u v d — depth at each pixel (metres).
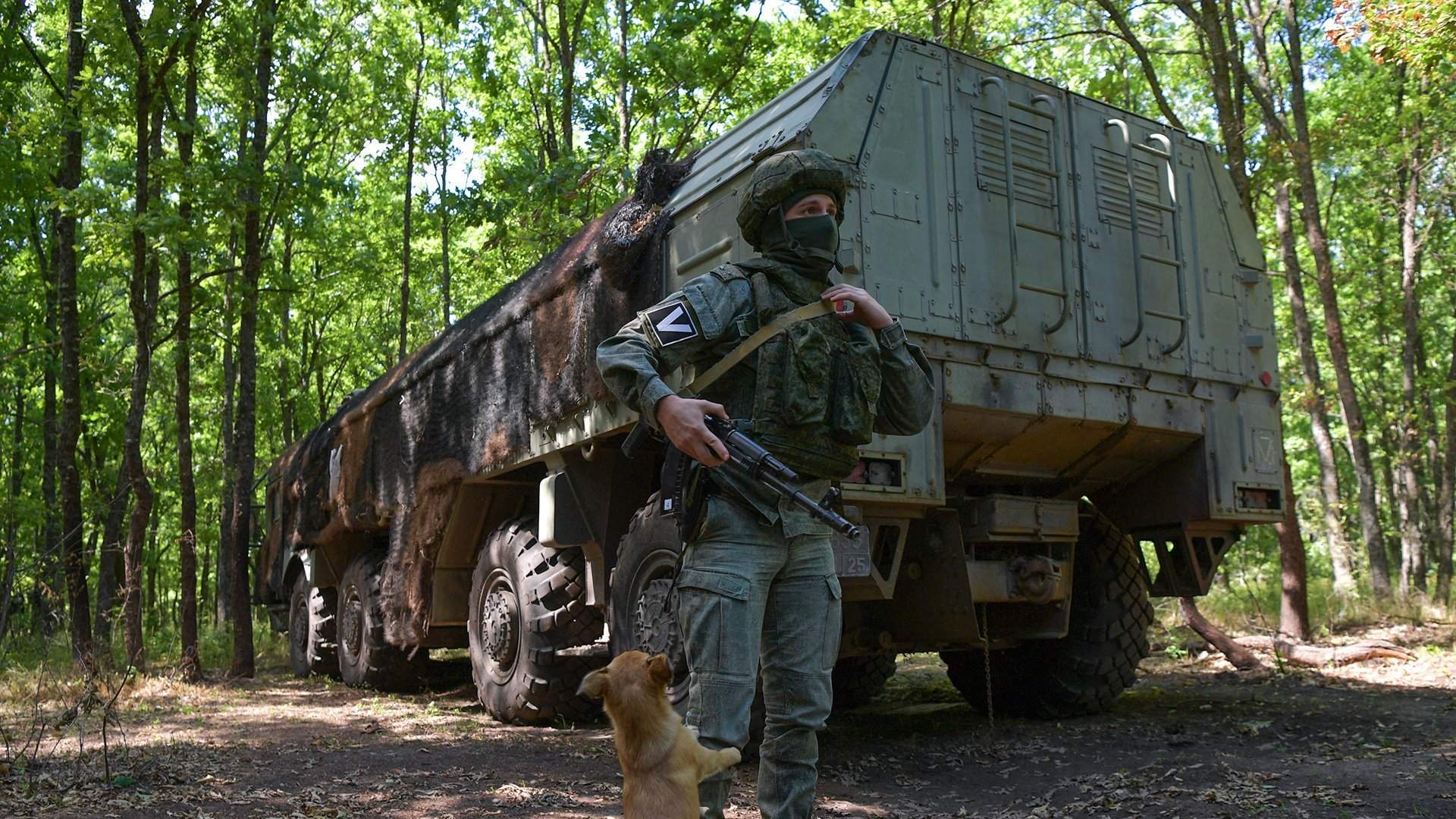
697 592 2.43
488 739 5.69
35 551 15.44
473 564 7.11
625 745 2.17
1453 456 19.05
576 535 5.60
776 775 2.50
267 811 3.90
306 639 10.02
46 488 16.03
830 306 2.57
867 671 7.04
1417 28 8.30
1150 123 5.53
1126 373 5.17
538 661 5.90
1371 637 9.55
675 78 13.97
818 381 2.48
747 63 14.56
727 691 2.37
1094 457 5.39
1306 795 3.72
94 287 17.66
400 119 18.03
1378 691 6.64
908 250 4.47
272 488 11.93
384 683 8.46
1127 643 5.91
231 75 10.70
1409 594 11.91
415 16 16.88
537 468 6.29
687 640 2.46
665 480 2.56
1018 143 4.96
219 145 11.62
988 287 4.71
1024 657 6.16
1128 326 5.21
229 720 6.64
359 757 5.13
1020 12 15.61
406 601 7.26
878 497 4.24
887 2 12.24
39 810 3.87
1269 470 5.69
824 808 3.92
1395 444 24.12
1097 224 5.19
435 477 6.98
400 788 4.34
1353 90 15.49
